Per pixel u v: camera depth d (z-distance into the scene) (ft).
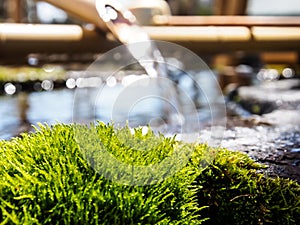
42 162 4.18
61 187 3.77
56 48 15.58
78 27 15.62
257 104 13.02
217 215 4.90
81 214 3.61
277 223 4.83
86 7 14.25
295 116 10.52
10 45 14.98
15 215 3.52
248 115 12.10
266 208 4.88
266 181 5.15
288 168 5.86
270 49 17.35
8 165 4.20
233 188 4.98
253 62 23.65
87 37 15.64
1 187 3.81
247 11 21.45
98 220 3.64
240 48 17.10
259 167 5.61
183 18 17.22
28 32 15.10
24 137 4.98
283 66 24.08
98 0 13.88
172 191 4.20
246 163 5.51
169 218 3.99
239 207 4.90
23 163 4.21
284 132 8.29
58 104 13.88
